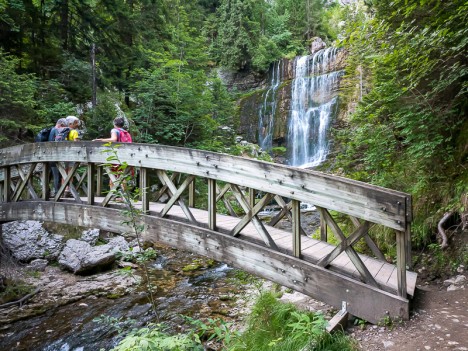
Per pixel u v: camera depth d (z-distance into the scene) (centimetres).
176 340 198
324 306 379
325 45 2970
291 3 3244
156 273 696
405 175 502
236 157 374
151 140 1205
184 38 1534
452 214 409
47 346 446
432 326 268
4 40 1013
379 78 507
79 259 711
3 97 796
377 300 290
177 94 1235
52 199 611
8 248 731
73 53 1265
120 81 1377
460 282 352
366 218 291
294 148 2023
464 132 442
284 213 496
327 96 1966
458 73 392
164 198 1070
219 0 2852
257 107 2239
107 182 905
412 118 435
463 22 340
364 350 247
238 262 380
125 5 1375
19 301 571
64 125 649
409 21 413
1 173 712
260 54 2491
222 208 1154
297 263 336
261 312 353
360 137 573
